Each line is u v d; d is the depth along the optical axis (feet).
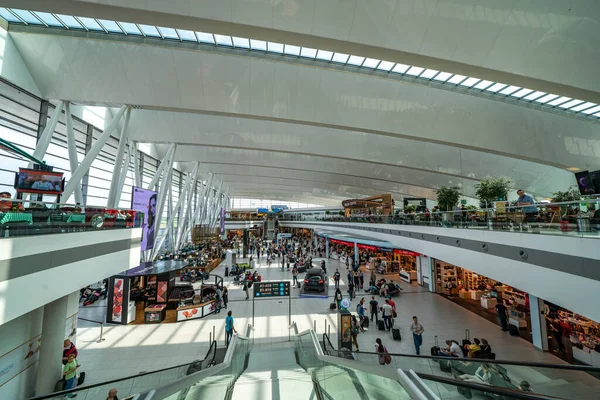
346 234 93.66
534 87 29.68
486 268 33.91
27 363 23.50
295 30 26.96
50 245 19.89
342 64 40.68
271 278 70.64
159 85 42.45
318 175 111.45
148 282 51.67
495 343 32.76
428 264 57.93
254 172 114.01
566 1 26.32
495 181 49.52
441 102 47.06
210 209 151.02
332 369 19.48
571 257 22.36
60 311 24.71
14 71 36.42
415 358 13.47
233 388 21.36
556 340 31.58
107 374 27.40
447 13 27.45
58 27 35.65
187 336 36.50
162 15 25.49
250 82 44.50
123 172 61.62
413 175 83.82
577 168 44.47
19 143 38.60
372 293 53.83
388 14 27.50
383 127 46.93
